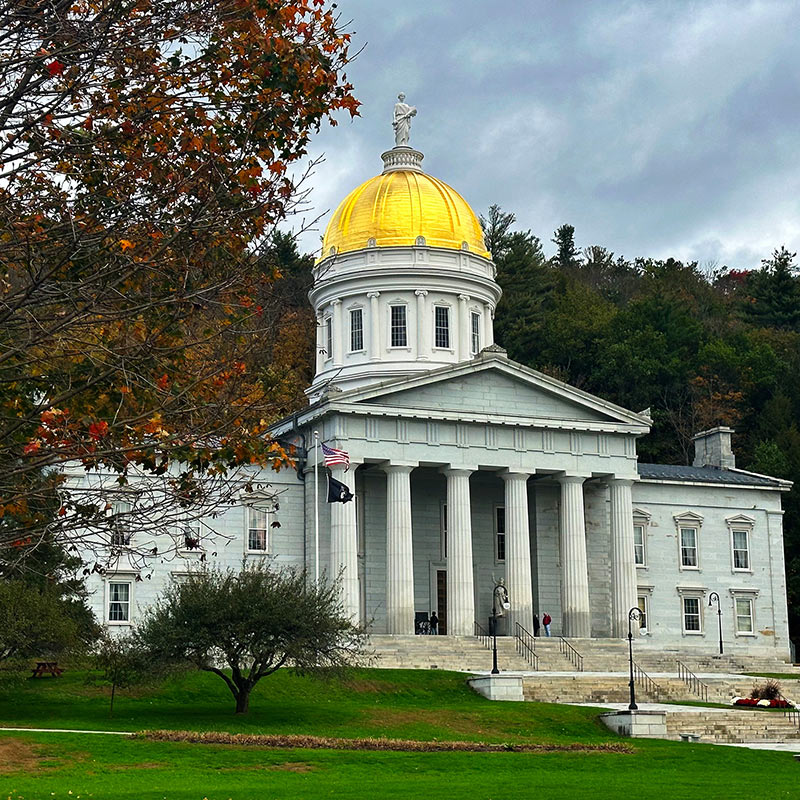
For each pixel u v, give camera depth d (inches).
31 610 2347.4
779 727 2501.2
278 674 2755.9
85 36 869.8
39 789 1571.1
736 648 3909.9
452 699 2691.9
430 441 3425.2
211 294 928.9
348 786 1658.5
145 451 909.2
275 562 3383.4
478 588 3663.9
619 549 3619.6
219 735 2010.3
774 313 6427.2
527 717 2445.9
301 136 975.0
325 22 982.4
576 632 3521.2
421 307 3954.2
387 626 3358.8
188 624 2321.6
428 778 1772.9
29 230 893.2
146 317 928.3
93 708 2377.0
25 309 874.8
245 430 946.7
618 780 1780.3
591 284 6983.3
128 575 3191.4
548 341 5826.8
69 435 892.0
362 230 4037.9
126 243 874.8
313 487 3435.0
